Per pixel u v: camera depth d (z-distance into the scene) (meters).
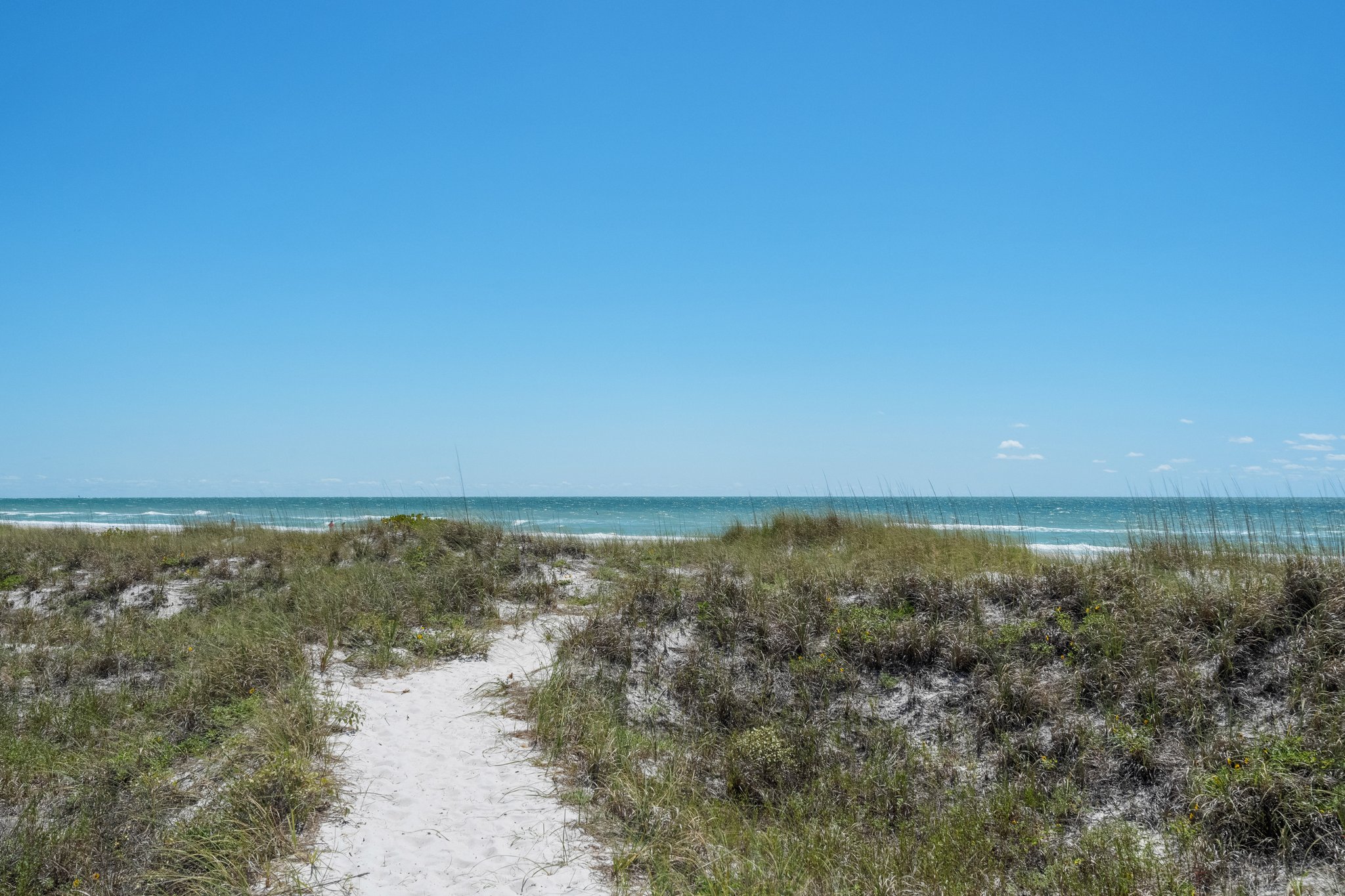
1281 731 6.44
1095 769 6.76
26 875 4.61
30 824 5.20
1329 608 7.25
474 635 10.12
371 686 8.39
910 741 7.54
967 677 8.15
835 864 5.55
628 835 5.66
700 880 5.08
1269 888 5.19
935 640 8.49
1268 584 8.06
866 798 6.74
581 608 11.61
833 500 17.53
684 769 6.98
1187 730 6.81
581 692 8.38
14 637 9.73
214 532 18.08
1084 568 9.44
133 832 5.14
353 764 6.44
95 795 5.59
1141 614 8.15
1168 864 5.39
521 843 5.41
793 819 6.43
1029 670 7.90
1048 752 7.06
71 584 12.56
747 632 9.40
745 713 8.16
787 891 4.95
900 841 6.01
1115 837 5.85
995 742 7.36
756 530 16.53
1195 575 9.15
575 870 5.10
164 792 5.62
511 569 13.23
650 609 10.30
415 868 5.00
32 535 17.41
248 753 6.15
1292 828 5.45
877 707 8.04
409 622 10.49
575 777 6.57
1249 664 7.20
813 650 8.84
